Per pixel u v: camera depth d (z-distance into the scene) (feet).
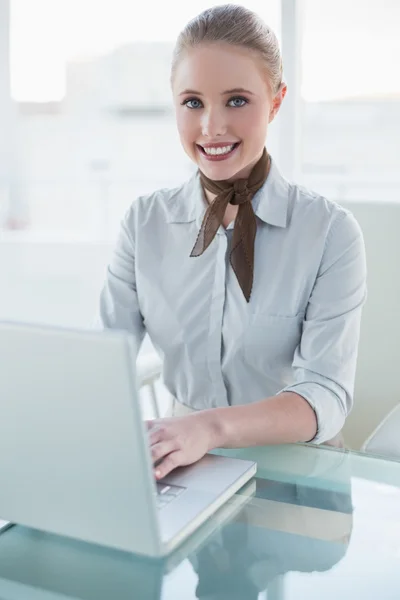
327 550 2.81
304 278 4.63
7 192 19.90
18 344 2.48
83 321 15.02
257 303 4.67
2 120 18.89
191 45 4.23
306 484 3.41
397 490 3.34
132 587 2.61
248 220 4.59
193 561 2.76
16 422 2.63
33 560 2.81
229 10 4.28
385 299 5.47
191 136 4.39
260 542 2.89
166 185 22.29
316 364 4.41
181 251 4.92
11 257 18.86
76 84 21.36
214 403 4.91
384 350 5.50
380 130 19.75
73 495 2.69
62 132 21.43
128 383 2.39
